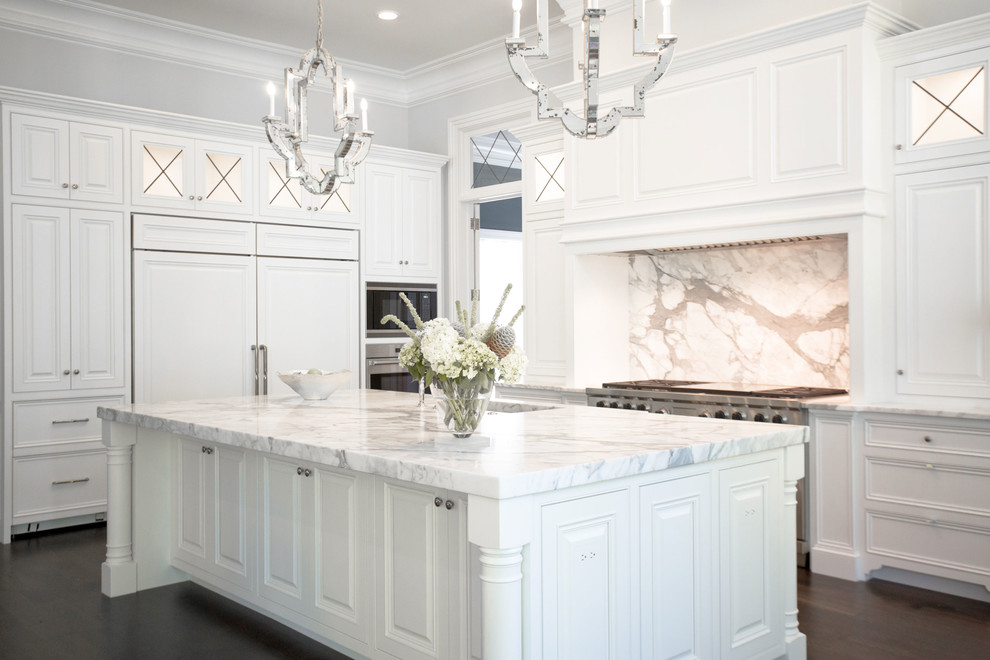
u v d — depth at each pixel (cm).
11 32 532
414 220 667
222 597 382
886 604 363
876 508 393
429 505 261
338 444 265
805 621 342
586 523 233
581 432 286
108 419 378
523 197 583
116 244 518
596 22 219
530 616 219
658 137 476
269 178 586
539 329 574
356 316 629
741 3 464
